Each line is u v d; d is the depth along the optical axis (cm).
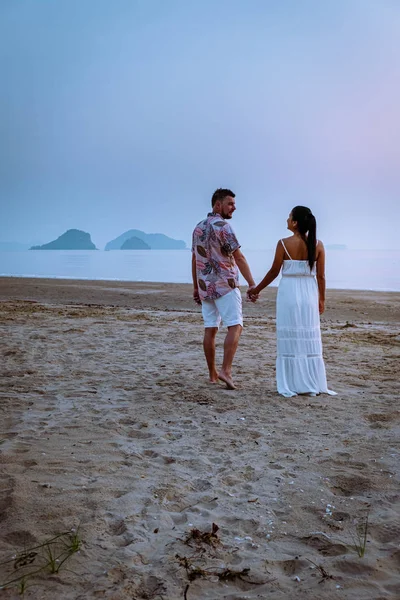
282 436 426
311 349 556
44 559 250
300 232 558
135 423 460
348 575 244
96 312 1314
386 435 424
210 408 503
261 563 252
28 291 2231
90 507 299
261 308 1700
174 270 4784
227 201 577
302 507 306
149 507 302
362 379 627
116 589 229
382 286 2775
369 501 312
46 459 368
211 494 323
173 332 964
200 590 232
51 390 564
